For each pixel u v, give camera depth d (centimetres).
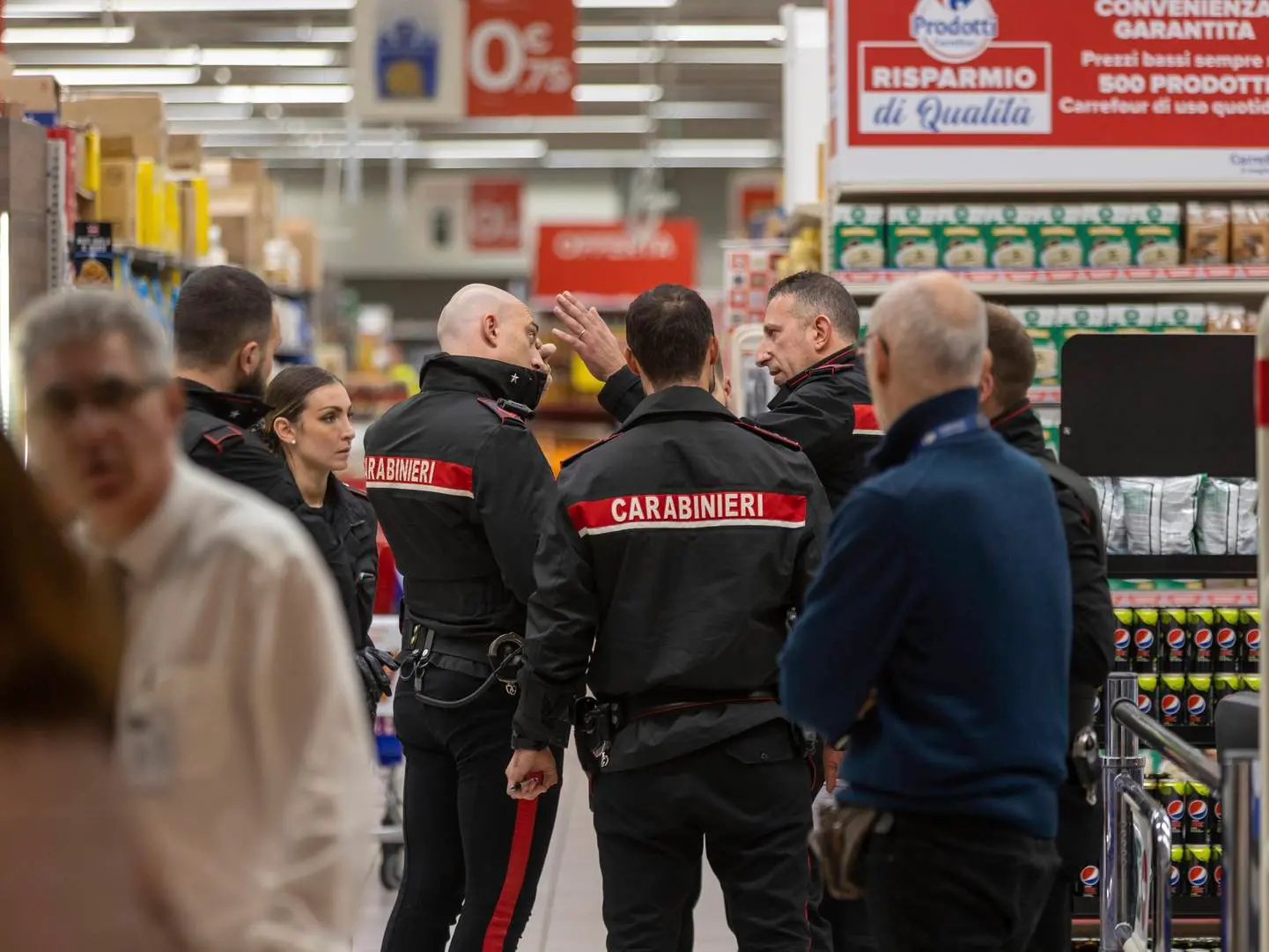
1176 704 853
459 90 2323
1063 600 493
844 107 1089
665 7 3809
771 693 623
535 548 689
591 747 631
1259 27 1089
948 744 469
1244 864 462
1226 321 1066
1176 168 1092
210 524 359
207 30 3878
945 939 478
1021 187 1091
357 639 781
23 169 967
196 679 353
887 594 468
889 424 500
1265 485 444
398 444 718
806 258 1211
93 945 257
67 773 264
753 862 622
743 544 617
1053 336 1066
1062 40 1089
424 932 728
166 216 1255
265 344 657
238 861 354
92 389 349
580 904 1076
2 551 271
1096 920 826
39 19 3806
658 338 636
